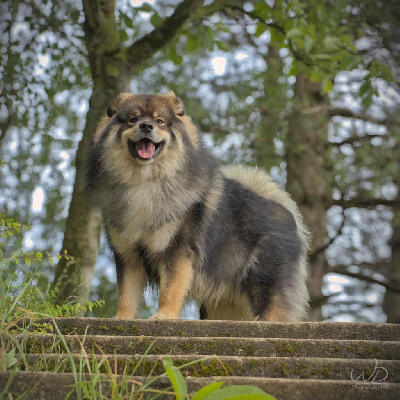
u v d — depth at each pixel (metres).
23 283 7.58
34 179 18.41
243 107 20.72
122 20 15.06
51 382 5.31
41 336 6.46
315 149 21.41
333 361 5.91
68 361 5.98
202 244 9.33
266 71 20.36
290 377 5.87
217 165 9.95
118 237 9.22
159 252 9.10
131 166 9.05
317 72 14.45
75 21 15.16
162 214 9.00
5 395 5.18
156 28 14.07
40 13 15.31
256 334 7.00
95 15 14.04
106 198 9.24
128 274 9.39
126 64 14.11
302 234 11.19
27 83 15.00
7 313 6.83
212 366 5.86
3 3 14.92
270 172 21.23
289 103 20.17
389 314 26.25
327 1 16.06
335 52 14.59
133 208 9.02
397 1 19.42
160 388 5.42
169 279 9.02
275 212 10.66
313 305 19.70
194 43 14.76
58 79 15.50
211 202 9.53
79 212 13.09
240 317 10.66
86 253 12.95
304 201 20.92
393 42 19.48
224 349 6.37
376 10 19.27
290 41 14.28
